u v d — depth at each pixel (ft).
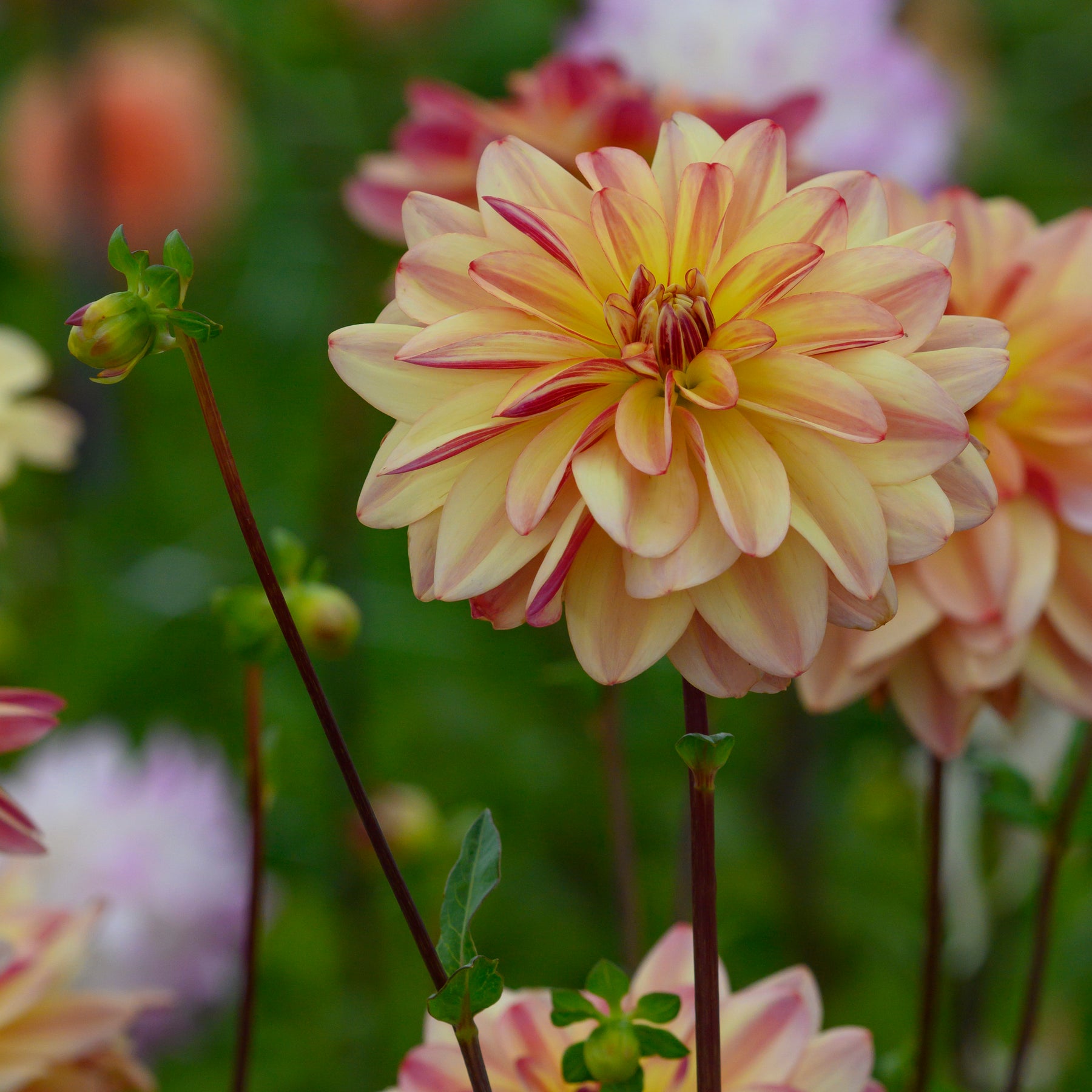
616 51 6.38
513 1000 4.37
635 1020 4.26
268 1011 7.03
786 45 6.21
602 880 7.71
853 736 7.74
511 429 4.13
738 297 4.14
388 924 7.27
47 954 4.54
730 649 4.11
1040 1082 6.18
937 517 4.08
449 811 7.97
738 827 7.27
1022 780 4.64
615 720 4.79
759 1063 4.30
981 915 5.77
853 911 7.02
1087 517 4.59
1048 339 4.66
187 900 6.38
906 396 4.08
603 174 4.17
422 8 7.79
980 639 4.56
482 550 4.09
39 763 6.91
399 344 4.14
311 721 8.35
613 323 4.14
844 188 4.18
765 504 4.06
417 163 5.09
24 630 8.25
